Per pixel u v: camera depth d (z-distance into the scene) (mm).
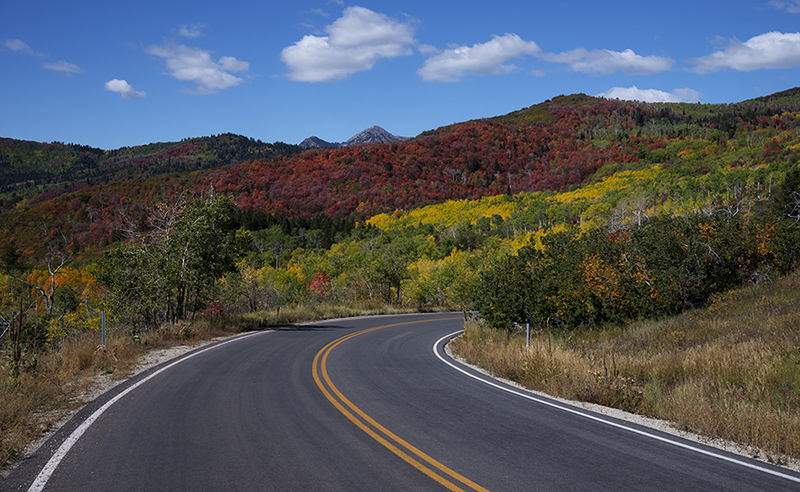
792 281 18109
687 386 8586
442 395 8727
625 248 20609
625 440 6184
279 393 8500
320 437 6082
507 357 11648
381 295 47125
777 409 7051
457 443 5938
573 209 131750
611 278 18828
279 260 117625
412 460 5309
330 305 32938
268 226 167625
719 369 9836
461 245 120250
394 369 11539
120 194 181250
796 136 195750
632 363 11320
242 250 21375
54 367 9508
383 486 4586
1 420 6086
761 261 20234
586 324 19516
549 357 10672
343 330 20938
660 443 6078
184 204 20078
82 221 143375
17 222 143625
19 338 9578
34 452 5426
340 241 145000
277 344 15281
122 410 7234
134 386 8891
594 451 5715
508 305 20109
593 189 183875
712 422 6605
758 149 193250
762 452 5828
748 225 21094
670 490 4598
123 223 20672
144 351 13227
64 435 6008
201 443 5781
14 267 65250
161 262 18531
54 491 4383
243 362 11750
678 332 14539
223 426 6492
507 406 7980
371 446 5766
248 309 31656
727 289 19594
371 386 9344
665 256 19344
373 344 16406
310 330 20438
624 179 186125
